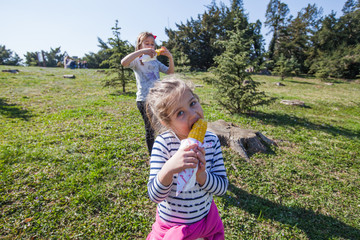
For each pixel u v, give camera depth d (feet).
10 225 8.81
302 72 139.95
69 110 25.53
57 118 22.67
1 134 18.26
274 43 153.38
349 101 44.39
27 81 46.34
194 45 133.49
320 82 89.86
